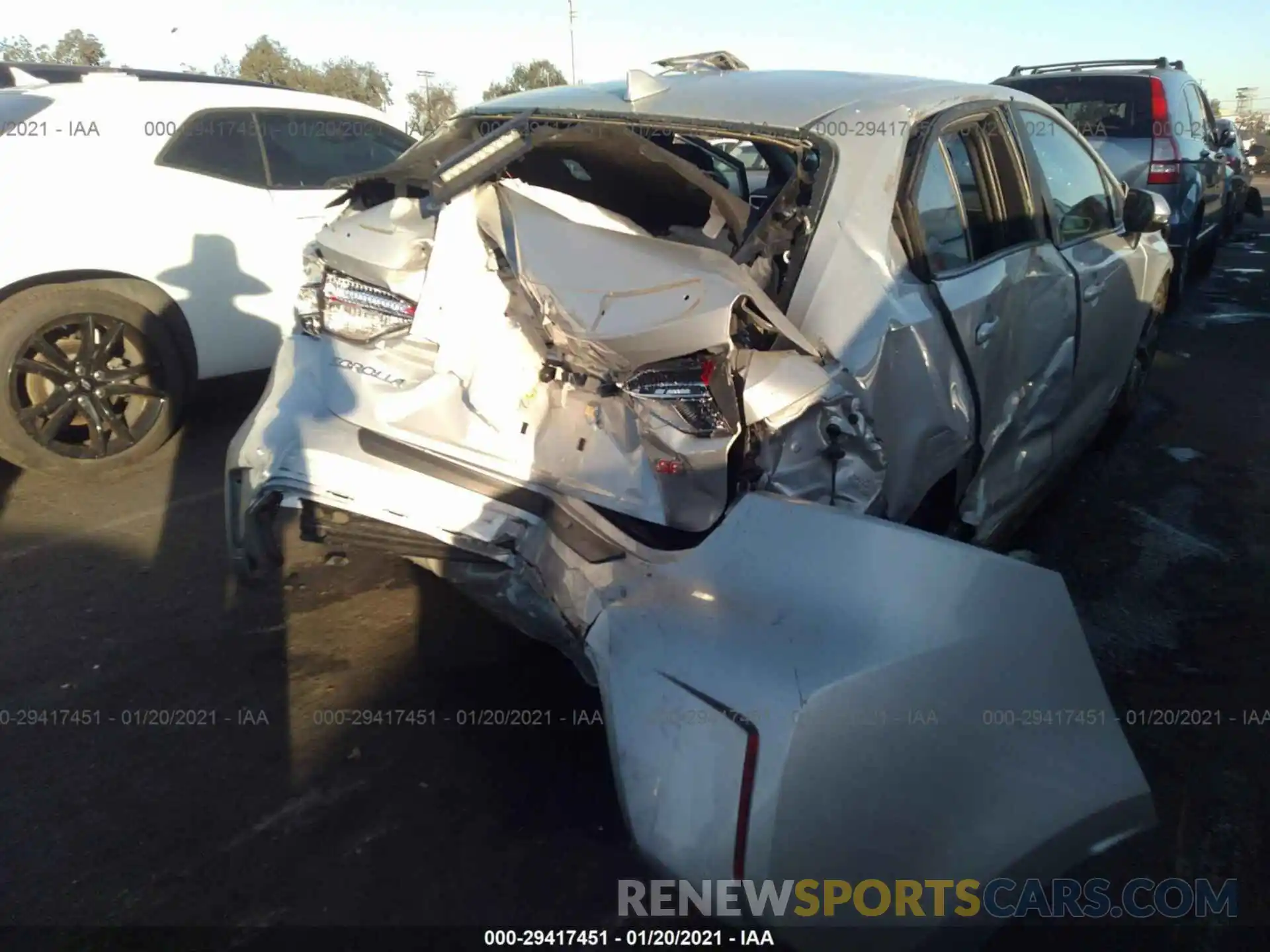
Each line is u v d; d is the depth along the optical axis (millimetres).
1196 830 2725
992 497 3623
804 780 1939
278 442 2896
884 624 2125
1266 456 5410
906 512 2953
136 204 4797
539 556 2617
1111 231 4652
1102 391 4781
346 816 2701
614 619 2318
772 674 2047
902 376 2844
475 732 3043
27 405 4672
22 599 3701
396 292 2973
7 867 2494
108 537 4211
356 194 3639
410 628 3574
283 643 3471
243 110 5309
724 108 3123
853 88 3256
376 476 2775
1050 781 2168
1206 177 9109
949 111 3352
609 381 2625
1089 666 2312
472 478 2732
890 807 2004
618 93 3430
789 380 2516
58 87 4828
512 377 2809
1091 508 4703
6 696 3148
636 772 2076
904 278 2955
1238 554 4266
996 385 3395
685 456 2434
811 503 2320
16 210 4473
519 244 2666
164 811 2699
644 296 2422
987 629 2184
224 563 4012
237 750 2939
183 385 5012
